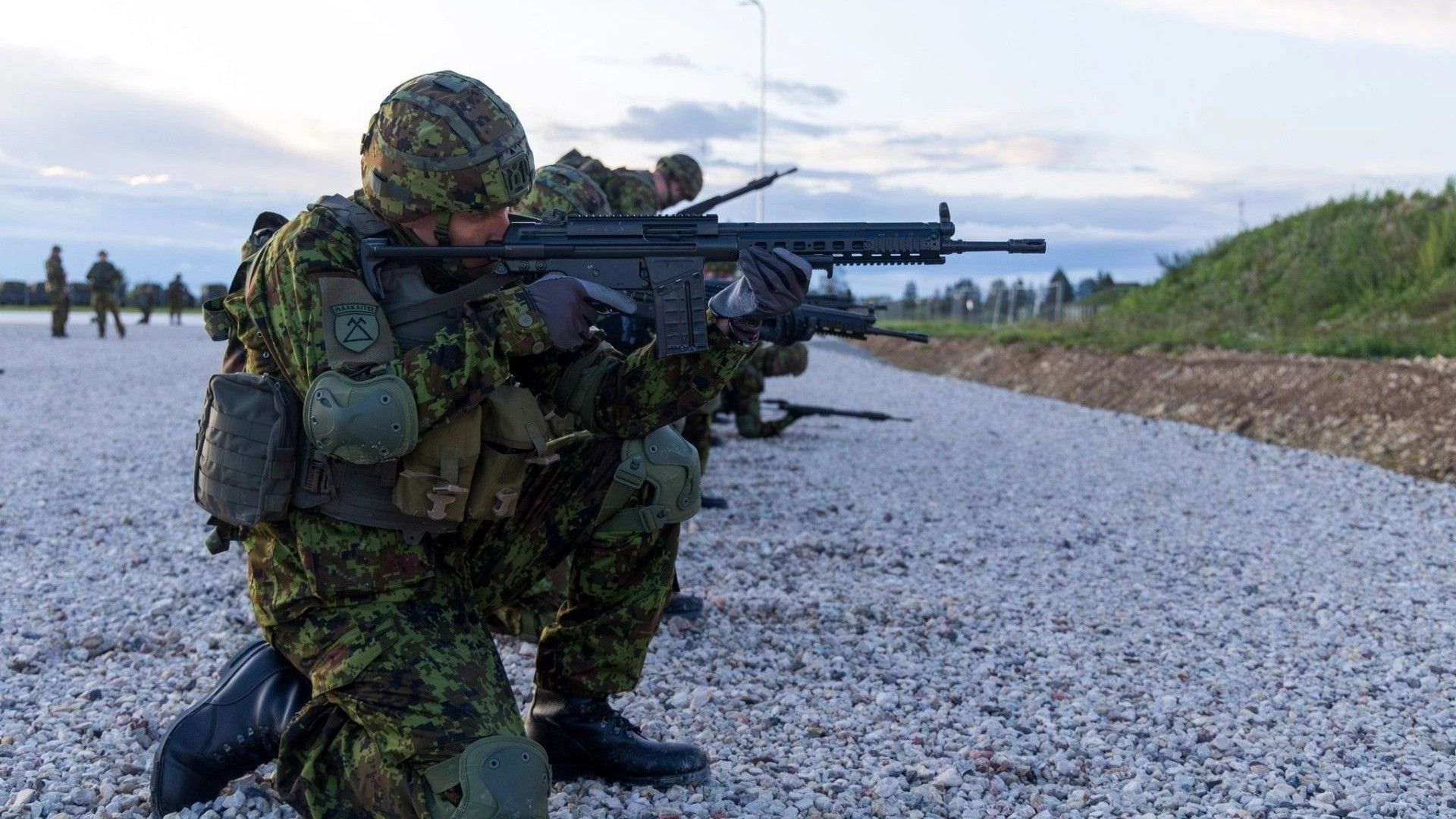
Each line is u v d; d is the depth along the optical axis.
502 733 2.32
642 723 3.58
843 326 4.56
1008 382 18.39
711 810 2.99
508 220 2.68
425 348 2.37
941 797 3.13
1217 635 4.83
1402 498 8.06
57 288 25.89
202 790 2.79
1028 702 3.93
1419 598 5.41
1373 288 17.03
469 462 2.44
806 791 3.12
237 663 2.88
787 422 10.05
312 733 2.52
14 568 5.46
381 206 2.49
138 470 8.43
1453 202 17.98
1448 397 9.94
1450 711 3.97
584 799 3.01
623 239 2.61
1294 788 3.30
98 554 5.78
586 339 2.72
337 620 2.43
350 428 2.27
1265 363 13.20
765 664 4.23
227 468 2.40
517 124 2.55
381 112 2.50
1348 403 10.90
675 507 2.88
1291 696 4.10
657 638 4.44
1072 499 7.86
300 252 2.40
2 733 3.43
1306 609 5.25
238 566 5.55
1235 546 6.50
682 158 7.06
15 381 15.23
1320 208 21.92
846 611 4.92
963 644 4.58
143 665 4.11
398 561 2.45
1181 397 13.41
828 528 6.66
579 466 2.81
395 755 2.32
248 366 2.59
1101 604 5.24
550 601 3.63
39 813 2.89
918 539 6.42
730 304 2.64
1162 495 8.09
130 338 26.86
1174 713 3.89
